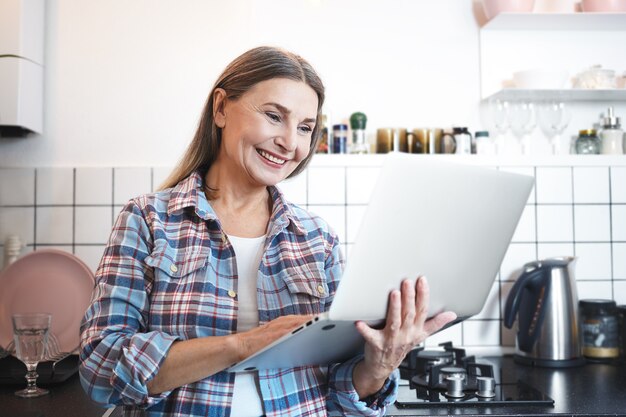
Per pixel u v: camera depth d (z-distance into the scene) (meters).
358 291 0.93
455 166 0.96
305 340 0.96
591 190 2.23
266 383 1.13
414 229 0.95
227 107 1.20
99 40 2.14
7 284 1.97
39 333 1.62
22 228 2.11
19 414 1.38
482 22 2.30
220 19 2.16
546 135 2.30
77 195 2.12
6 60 1.95
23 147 2.12
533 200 2.22
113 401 1.07
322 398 1.20
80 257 2.12
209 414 1.09
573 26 2.27
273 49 1.19
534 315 2.04
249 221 1.25
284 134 1.16
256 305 1.17
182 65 2.15
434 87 2.29
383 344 1.04
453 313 1.08
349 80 2.28
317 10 2.28
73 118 2.13
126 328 1.09
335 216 2.17
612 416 1.50
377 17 2.29
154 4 2.15
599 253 2.23
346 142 2.21
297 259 1.22
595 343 2.10
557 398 1.65
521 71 2.17
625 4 2.17
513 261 2.22
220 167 1.26
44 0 2.12
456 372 1.74
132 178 2.13
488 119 2.29
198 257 1.15
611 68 2.32
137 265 1.12
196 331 1.11
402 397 1.65
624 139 2.29
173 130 2.14
